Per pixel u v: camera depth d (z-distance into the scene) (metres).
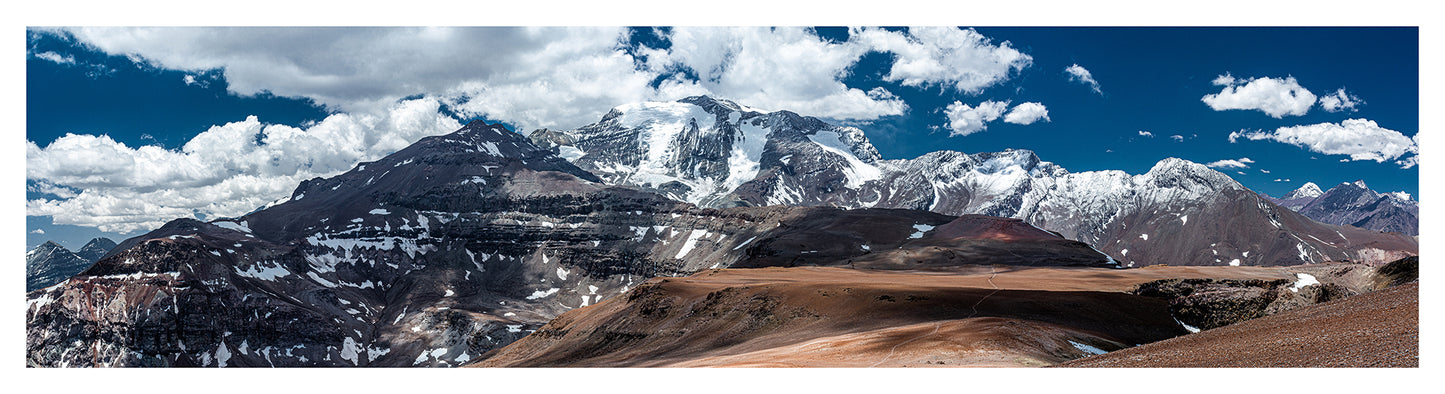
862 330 137.25
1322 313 90.69
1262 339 83.31
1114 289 180.88
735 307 170.62
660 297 192.50
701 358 135.25
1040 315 134.62
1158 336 128.00
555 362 187.88
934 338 109.94
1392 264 153.88
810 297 161.75
